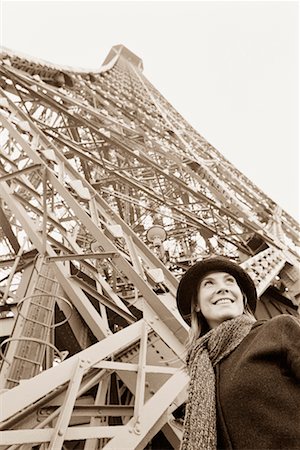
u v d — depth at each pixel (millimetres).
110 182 22031
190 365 3164
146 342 6590
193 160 23547
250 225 17062
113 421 8992
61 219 13859
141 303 7355
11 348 8016
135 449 5160
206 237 20125
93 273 8320
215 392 2783
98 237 7777
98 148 17281
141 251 8867
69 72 28953
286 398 2537
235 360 2879
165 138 26984
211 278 3658
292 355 2619
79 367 5406
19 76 16422
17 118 11461
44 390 4906
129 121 27156
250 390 2605
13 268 10055
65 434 4688
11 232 11805
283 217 23656
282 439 2418
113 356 7145
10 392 4664
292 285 14820
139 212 24047
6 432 4410
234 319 3148
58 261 7656
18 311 7945
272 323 2889
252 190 25391
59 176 9141
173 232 20969
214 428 2613
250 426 2518
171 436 6039
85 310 7172
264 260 13375
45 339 8672
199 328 3615
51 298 9781
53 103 16500
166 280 8352
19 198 8602
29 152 8789
